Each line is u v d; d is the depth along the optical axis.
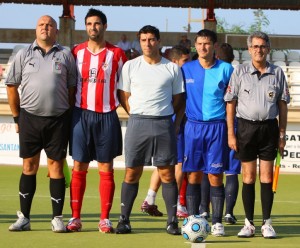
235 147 9.02
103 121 9.05
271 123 8.95
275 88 8.89
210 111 9.22
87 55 9.04
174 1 24.47
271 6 24.56
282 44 27.00
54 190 9.12
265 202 9.00
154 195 11.03
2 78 22.31
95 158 9.16
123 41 25.03
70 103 9.14
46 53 8.95
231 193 10.35
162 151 9.04
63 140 9.07
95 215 10.99
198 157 9.29
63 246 8.09
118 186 15.97
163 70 9.05
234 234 9.28
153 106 8.98
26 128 9.05
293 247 8.21
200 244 8.34
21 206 9.26
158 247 8.09
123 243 8.34
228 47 10.33
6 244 8.18
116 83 9.13
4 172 18.39
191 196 9.45
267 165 9.01
